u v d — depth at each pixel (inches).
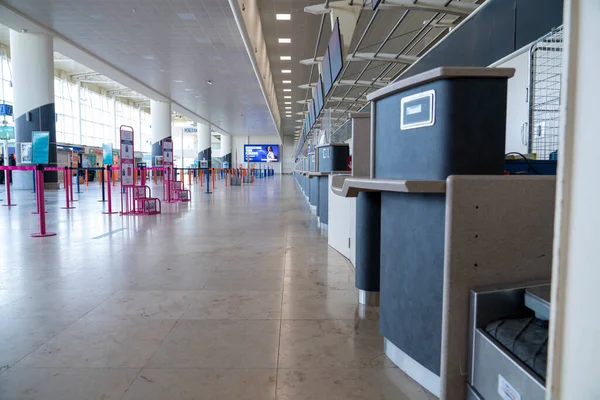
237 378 64.4
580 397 22.3
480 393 48.1
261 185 771.4
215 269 132.7
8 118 794.8
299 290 110.2
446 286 50.7
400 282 66.1
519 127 157.6
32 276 123.9
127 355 72.0
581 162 22.0
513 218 51.8
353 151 119.3
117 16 422.6
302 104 1043.9
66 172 319.6
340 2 283.9
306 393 60.2
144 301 100.9
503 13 171.8
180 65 608.7
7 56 800.9
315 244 176.7
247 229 219.3
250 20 395.2
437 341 58.6
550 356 24.7
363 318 90.0
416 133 60.6
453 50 225.6
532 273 53.1
